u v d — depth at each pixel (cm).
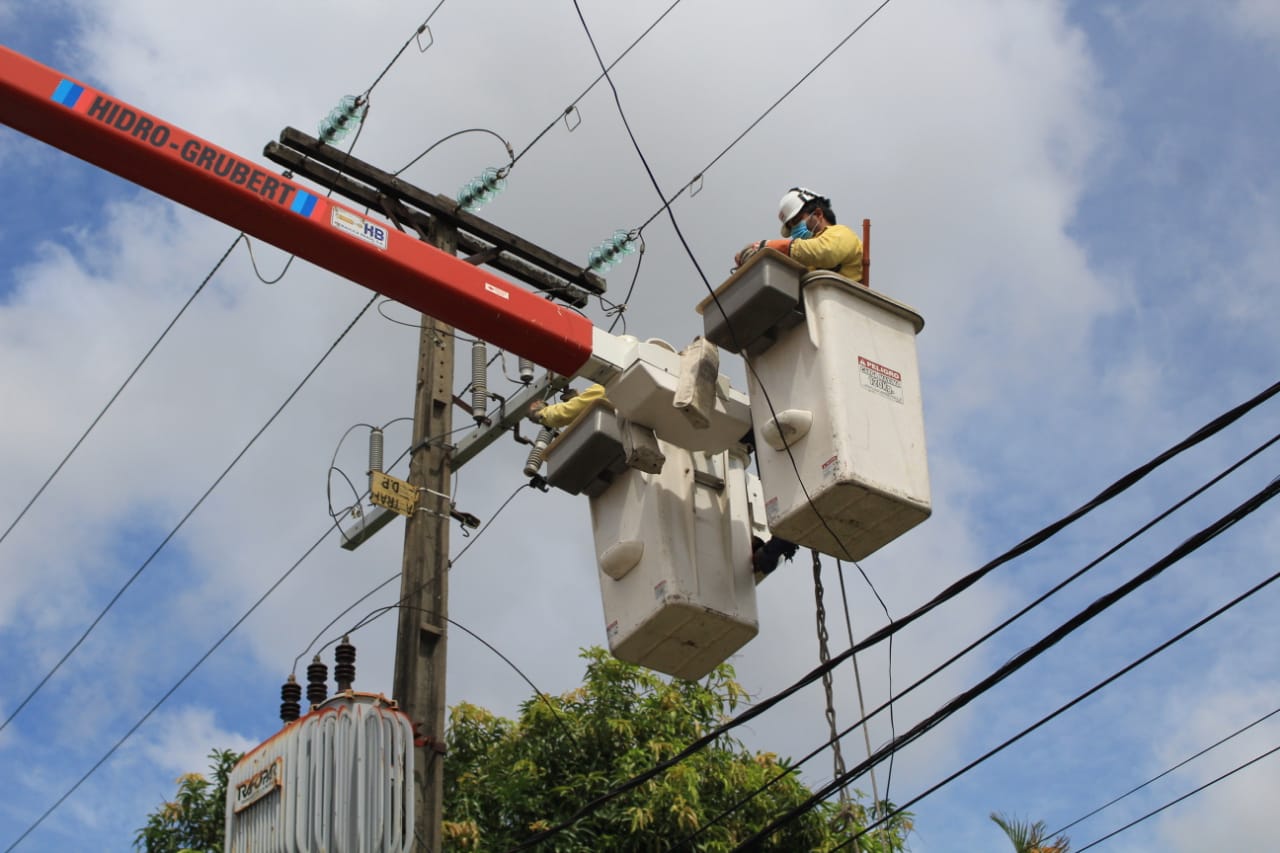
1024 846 1044
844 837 1297
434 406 1105
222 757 1407
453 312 761
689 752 839
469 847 1246
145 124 693
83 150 688
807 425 754
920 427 771
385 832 857
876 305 786
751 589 837
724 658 843
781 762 1380
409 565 1030
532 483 1049
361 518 1223
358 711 880
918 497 751
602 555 840
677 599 802
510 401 1116
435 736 966
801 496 750
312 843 840
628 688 1391
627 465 819
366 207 1167
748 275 770
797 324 774
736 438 826
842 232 787
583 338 789
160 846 1352
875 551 778
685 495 834
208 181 700
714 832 1305
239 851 871
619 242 1123
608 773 1322
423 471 1076
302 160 1142
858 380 759
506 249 1206
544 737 1361
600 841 1280
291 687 979
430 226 1184
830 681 789
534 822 1287
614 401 809
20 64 673
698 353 788
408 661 985
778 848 1330
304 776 855
